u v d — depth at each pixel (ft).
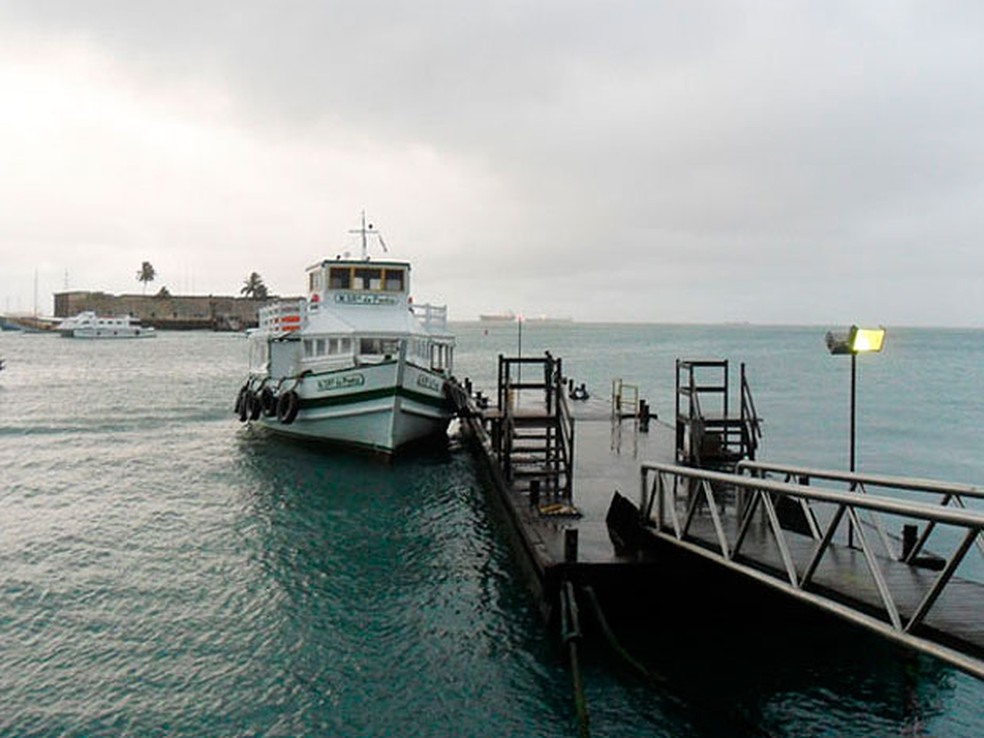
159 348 393.70
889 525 63.16
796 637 37.32
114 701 32.24
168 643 37.73
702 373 257.96
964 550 21.80
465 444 98.94
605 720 30.40
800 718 30.76
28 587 45.34
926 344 613.93
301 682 33.83
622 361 334.03
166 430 113.19
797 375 249.34
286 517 61.26
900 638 23.25
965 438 115.24
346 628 39.42
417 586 45.29
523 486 56.24
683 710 31.07
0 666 35.27
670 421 128.77
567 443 56.18
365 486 72.49
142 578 46.91
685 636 37.24
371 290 92.73
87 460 87.86
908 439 114.52
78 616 41.01
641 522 39.99
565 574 36.88
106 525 59.21
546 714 31.01
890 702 31.99
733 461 54.60
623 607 37.60
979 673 20.57
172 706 31.89
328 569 48.49
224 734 29.84
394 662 35.63
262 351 102.32
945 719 30.81
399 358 77.00
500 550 52.42
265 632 39.01
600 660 35.06
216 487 72.54
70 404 148.56
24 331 607.78
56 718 30.94
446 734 29.76
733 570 34.88
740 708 31.32
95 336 491.31
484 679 33.88
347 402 80.23
